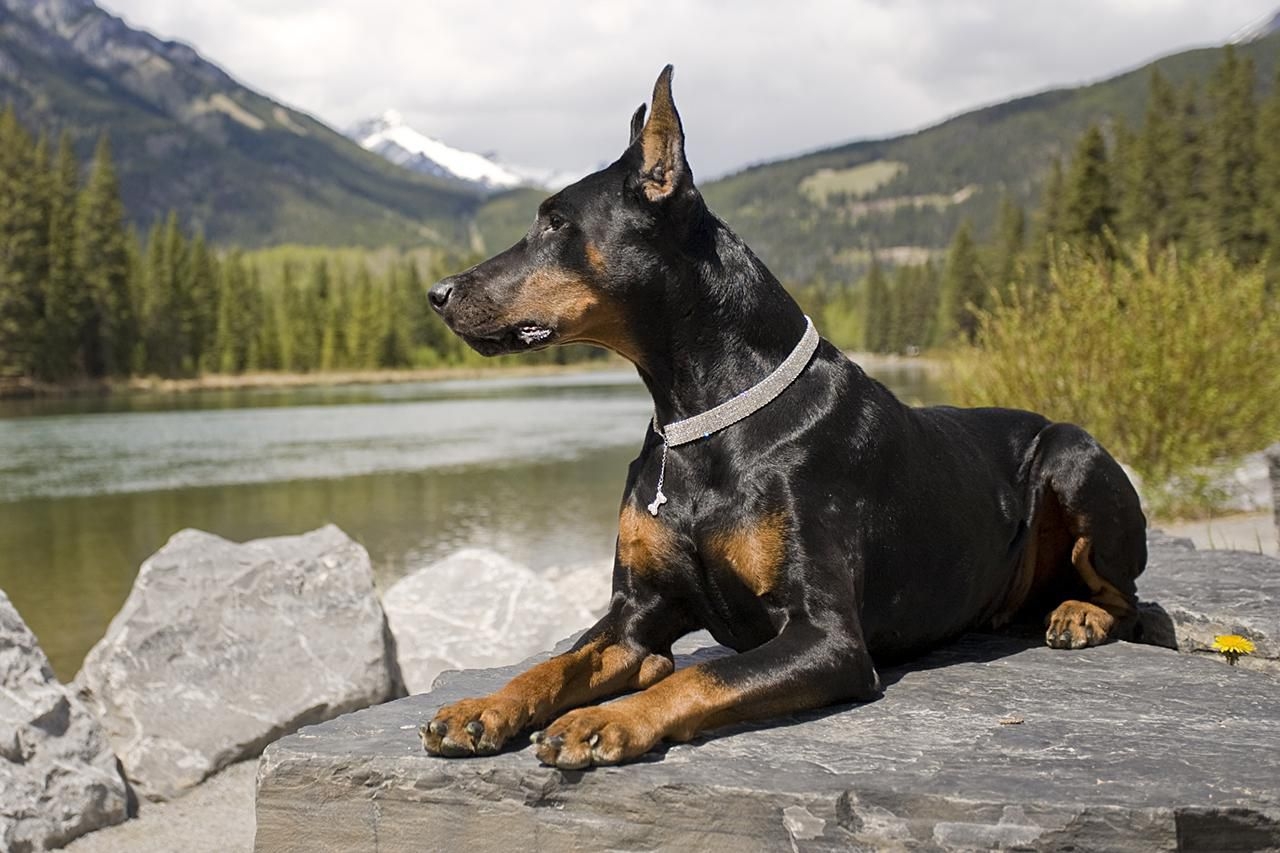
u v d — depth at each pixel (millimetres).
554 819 3010
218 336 88062
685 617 3887
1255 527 10883
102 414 44188
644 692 3129
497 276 3748
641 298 3707
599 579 9688
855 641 3438
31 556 13820
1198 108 46062
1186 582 5449
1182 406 12180
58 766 5344
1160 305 12516
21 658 5598
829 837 2818
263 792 3197
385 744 3232
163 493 19484
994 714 3480
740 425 3670
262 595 6695
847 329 130250
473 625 7539
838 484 3693
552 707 3342
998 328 13352
